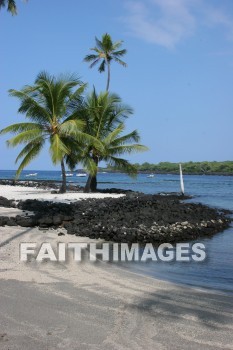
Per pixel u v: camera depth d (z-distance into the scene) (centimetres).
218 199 3869
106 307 664
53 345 518
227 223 2059
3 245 1128
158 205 2345
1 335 539
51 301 679
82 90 3148
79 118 3206
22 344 517
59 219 1517
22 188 3859
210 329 589
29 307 646
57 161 2884
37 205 1991
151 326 593
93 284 801
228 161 18088
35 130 2975
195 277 945
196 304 708
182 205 2444
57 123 3080
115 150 3462
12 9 2106
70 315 620
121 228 1463
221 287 852
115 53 4200
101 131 3528
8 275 828
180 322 614
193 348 523
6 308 637
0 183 4997
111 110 3509
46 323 586
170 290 796
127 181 8600
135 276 905
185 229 1630
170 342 539
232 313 662
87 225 1501
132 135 3534
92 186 3597
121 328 580
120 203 2259
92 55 4206
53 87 3058
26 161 3056
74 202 2256
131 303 692
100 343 529
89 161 3206
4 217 1539
